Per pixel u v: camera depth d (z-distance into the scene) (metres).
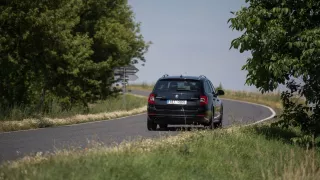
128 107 87.38
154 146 28.25
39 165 21.09
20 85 65.31
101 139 37.94
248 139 35.31
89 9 92.12
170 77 46.25
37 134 41.91
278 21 33.56
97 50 94.56
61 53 74.50
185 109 44.19
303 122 36.78
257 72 34.50
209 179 23.80
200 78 46.44
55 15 63.06
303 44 32.12
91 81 84.62
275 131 42.69
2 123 46.69
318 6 33.25
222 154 29.55
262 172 25.16
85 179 19.25
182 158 25.70
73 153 23.69
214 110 47.25
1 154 29.28
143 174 21.22
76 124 54.66
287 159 29.42
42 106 63.44
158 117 44.62
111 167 21.03
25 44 63.09
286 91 36.69
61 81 78.25
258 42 33.97
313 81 33.41
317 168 29.06
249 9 34.16
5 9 57.72
